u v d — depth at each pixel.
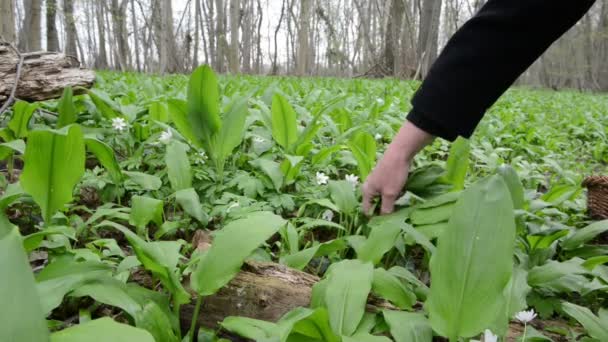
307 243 2.27
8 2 13.01
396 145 1.70
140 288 1.47
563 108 11.17
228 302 1.53
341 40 43.12
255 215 1.48
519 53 1.46
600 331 1.41
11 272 0.73
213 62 36.69
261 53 47.88
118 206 2.57
